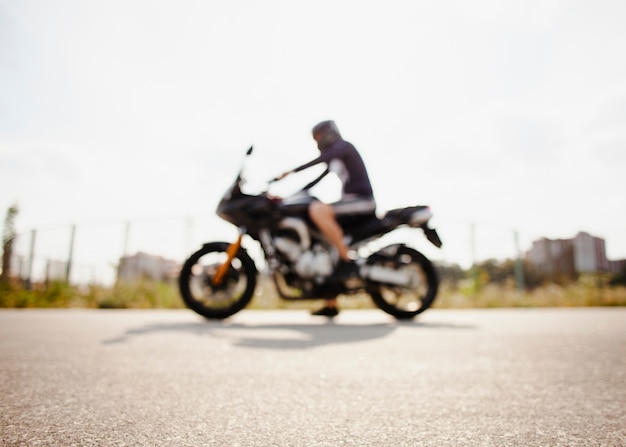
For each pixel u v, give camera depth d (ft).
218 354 6.35
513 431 3.07
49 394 3.98
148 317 14.30
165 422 3.20
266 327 10.95
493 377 4.92
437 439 2.89
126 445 2.70
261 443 2.77
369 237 14.12
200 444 2.74
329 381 4.67
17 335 8.45
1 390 4.10
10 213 45.34
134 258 34.04
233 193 13.61
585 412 3.57
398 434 2.98
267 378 4.78
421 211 13.92
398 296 14.49
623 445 2.79
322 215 13.53
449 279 32.96
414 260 14.65
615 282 37.40
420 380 4.75
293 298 14.19
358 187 14.16
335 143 14.74
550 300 28.78
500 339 8.34
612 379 4.84
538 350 6.92
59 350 6.52
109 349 6.68
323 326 11.35
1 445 2.67
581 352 6.70
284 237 13.78
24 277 34.01
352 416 3.41
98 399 3.83
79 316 14.34
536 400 3.94
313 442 2.81
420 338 8.56
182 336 8.61
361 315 16.58
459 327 10.96
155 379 4.67
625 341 8.01
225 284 13.48
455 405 3.76
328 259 13.69
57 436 2.85
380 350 6.89
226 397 3.97
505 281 34.04
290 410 3.57
